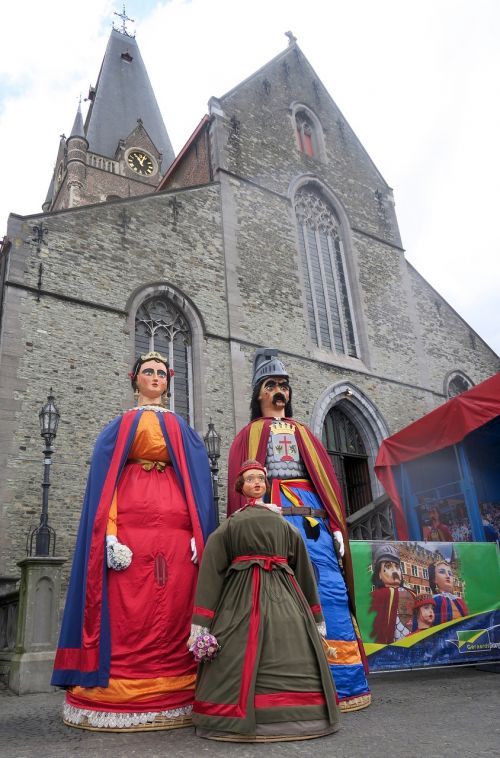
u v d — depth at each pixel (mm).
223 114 18297
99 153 40750
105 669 3451
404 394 18484
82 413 11727
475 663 6312
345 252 19609
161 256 14547
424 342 20266
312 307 17828
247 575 3514
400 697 4719
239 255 16188
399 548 6418
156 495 3988
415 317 20359
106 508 3844
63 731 3436
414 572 6387
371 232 20750
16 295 11883
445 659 6133
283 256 17297
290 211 18328
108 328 12812
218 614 3465
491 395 8609
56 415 9688
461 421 8961
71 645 3633
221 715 3074
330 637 4035
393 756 2654
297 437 4727
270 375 5133
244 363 14789
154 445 4176
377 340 18719
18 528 10289
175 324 14438
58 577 7441
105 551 3734
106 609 3604
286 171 19000
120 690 3404
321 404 16047
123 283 13539
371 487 16750
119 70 46344
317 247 19094
